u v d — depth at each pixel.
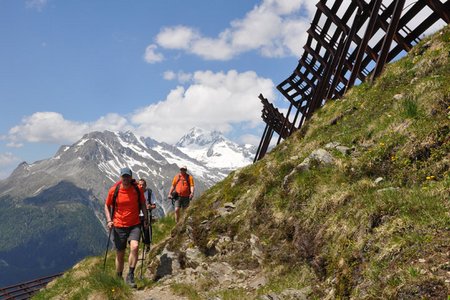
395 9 14.71
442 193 7.29
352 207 8.55
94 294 10.61
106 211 11.73
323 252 8.51
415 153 9.03
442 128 8.90
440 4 13.45
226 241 12.38
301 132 16.98
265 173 14.86
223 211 13.98
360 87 16.05
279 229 10.66
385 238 6.97
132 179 11.71
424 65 12.45
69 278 17.69
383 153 9.80
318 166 11.13
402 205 7.51
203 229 13.48
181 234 14.46
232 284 10.45
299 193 10.71
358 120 13.17
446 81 10.25
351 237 7.88
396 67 14.27
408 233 6.68
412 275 5.80
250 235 11.73
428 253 6.04
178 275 12.44
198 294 10.36
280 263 9.84
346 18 19.25
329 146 11.96
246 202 13.59
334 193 9.53
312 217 9.59
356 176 9.84
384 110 12.16
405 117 10.37
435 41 13.15
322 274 8.19
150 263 14.80
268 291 8.91
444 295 5.30
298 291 8.06
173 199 20.31
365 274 6.72
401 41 16.12
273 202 11.59
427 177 8.15
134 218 11.63
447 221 6.48
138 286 12.34
